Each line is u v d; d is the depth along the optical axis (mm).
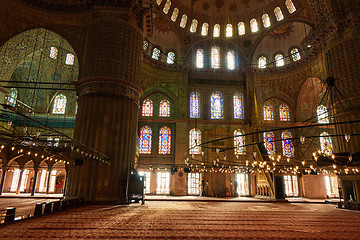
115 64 14164
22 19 14938
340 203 14375
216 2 25375
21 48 16188
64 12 15594
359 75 15727
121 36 14641
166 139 23984
